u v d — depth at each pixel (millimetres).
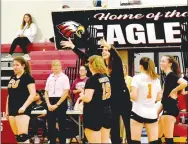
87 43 9742
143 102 5734
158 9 9578
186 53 9570
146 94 5723
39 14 12602
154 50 9797
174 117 6461
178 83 6457
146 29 9672
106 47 7113
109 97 5445
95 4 10539
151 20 9633
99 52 9656
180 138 7582
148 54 9812
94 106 5340
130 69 9805
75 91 8141
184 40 9570
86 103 5375
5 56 11891
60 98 7230
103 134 5430
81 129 7773
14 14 12617
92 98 5332
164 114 6473
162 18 9594
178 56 9641
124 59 9836
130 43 9758
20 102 6316
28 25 11797
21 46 11477
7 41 12539
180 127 7582
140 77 5754
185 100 8125
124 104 7105
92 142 5363
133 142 5773
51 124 7219
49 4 12500
